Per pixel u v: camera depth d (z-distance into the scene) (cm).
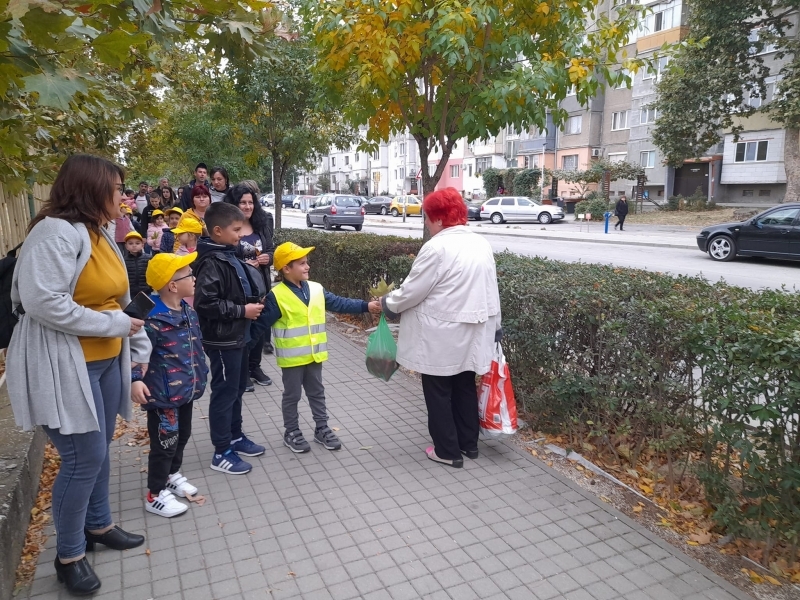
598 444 411
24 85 221
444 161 736
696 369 336
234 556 308
